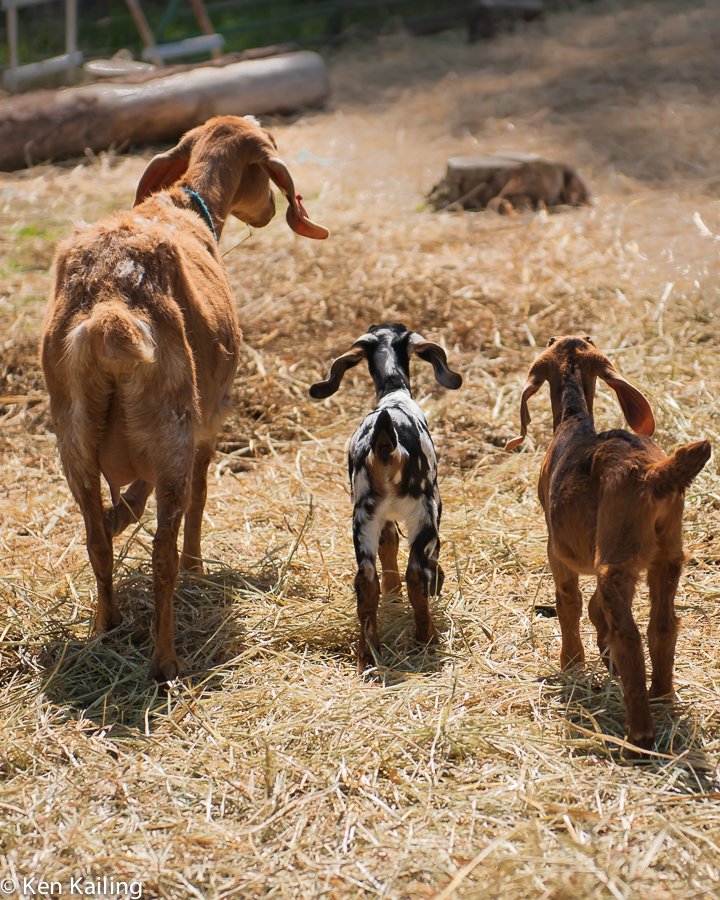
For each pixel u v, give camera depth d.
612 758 3.36
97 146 12.75
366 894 2.80
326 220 10.00
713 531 5.01
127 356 3.81
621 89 13.71
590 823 3.02
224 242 9.53
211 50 18.33
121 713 3.80
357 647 4.22
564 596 3.88
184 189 5.12
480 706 3.71
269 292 8.34
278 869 2.92
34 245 9.60
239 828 3.10
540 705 3.74
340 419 6.70
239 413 6.85
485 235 9.25
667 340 7.16
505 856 2.85
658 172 10.78
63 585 4.76
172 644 4.06
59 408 4.20
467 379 7.01
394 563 4.68
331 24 20.17
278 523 5.46
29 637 4.32
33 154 12.41
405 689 3.83
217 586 4.71
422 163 11.70
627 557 3.36
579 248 8.84
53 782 3.36
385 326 4.87
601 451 3.59
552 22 17.80
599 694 3.74
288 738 3.54
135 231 4.26
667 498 3.33
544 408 6.54
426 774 3.32
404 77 16.06
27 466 6.27
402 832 3.05
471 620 4.42
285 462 6.22
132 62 15.39
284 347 7.55
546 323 7.64
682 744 3.43
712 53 14.70
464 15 19.94
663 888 2.74
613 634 3.36
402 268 8.52
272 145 5.43
